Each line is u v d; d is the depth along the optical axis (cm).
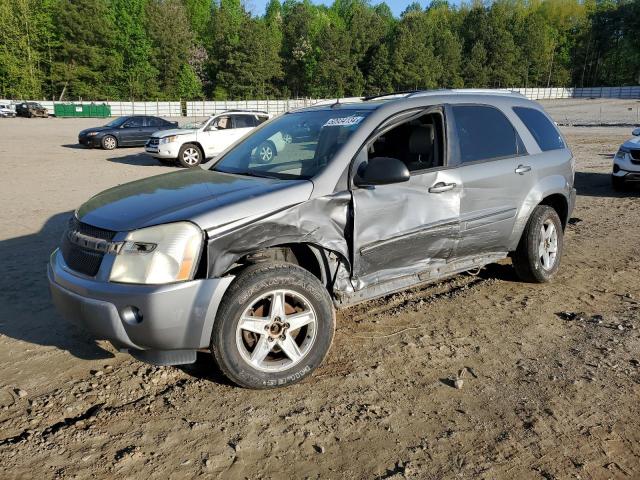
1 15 6944
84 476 271
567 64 10731
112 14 7481
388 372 373
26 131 3375
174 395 345
